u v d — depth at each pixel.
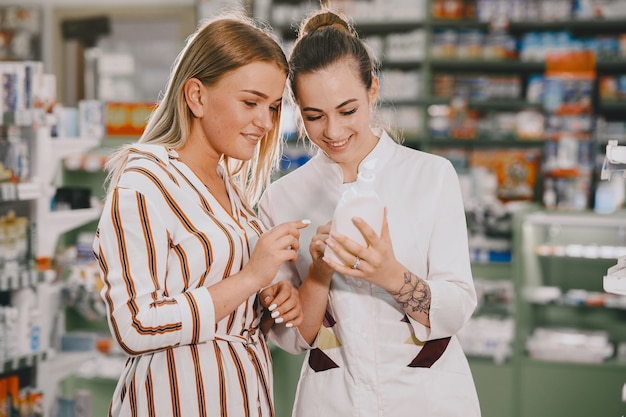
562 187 6.07
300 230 2.10
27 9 8.37
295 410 2.09
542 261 5.32
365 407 1.96
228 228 1.89
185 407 1.82
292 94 2.04
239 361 1.90
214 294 1.79
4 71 3.69
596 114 6.45
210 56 1.86
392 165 2.04
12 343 3.72
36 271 3.84
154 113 2.00
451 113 6.64
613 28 6.72
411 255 1.98
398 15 6.80
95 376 4.98
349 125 1.89
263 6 6.98
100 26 8.36
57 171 4.93
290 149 6.32
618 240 5.11
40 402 3.93
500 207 5.63
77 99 8.52
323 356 2.04
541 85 6.56
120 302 1.74
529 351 5.09
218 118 1.88
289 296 1.96
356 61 1.88
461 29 6.83
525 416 5.05
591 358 5.00
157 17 8.30
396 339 1.98
